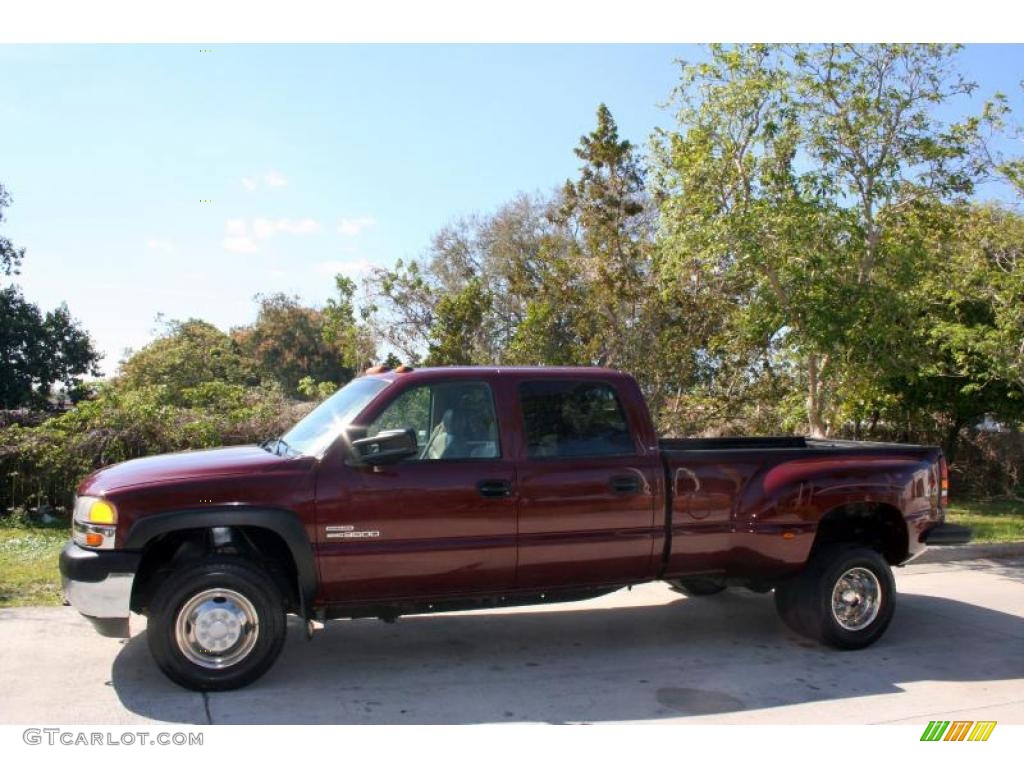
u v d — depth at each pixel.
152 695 5.16
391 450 5.25
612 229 17.17
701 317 15.80
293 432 6.18
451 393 5.79
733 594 8.10
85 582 5.01
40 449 11.57
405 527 5.43
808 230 10.50
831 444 7.59
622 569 5.96
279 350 47.53
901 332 11.29
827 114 10.97
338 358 47.97
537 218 34.19
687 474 6.09
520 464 5.71
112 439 11.69
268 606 5.23
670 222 11.46
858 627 6.43
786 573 6.31
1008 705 5.32
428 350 19.33
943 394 15.02
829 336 10.73
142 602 5.43
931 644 6.65
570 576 5.84
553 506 5.73
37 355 29.66
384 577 5.43
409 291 21.91
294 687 5.39
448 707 5.10
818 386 12.05
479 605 5.76
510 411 5.81
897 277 11.10
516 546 5.66
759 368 15.86
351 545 5.34
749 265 10.84
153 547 5.39
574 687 5.51
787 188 10.86
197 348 32.28
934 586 8.71
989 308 12.55
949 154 10.81
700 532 6.10
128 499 5.06
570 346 17.22
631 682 5.63
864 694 5.48
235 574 5.16
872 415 16.14
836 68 10.87
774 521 6.21
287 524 5.21
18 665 5.64
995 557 10.36
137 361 31.38
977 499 16.41
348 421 5.56
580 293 17.55
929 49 10.64
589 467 5.85
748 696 5.40
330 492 5.31
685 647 6.45
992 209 12.08
